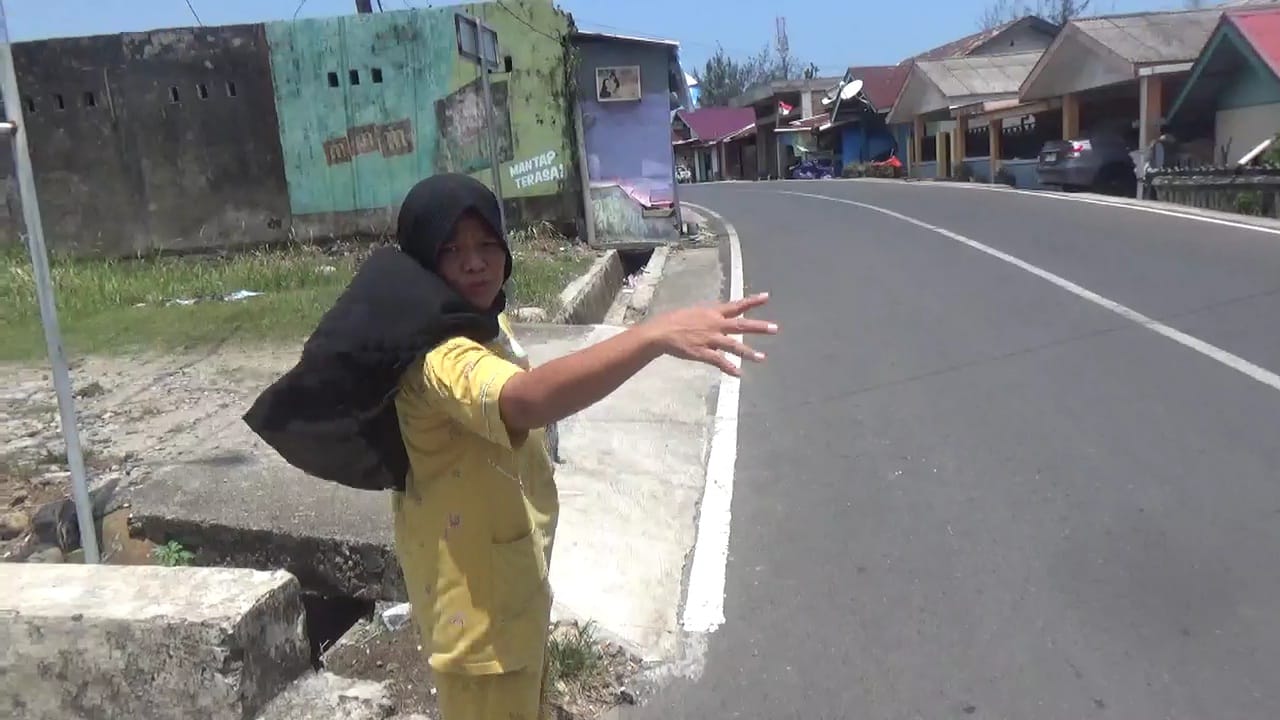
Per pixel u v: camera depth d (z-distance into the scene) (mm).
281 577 3426
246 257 14062
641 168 16141
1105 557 4398
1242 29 17375
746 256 14992
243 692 3152
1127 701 3408
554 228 15742
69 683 3189
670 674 3711
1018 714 3375
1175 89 21812
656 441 6297
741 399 7207
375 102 14922
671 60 16031
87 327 9312
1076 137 23953
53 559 4469
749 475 5680
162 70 14570
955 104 30594
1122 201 18250
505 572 2328
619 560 4633
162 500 4641
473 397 2020
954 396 6883
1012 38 42531
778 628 3992
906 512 5023
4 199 14750
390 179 15109
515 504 2326
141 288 11367
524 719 2436
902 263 12805
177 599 3248
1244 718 3287
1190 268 10586
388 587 4215
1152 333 8055
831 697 3525
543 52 15141
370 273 2217
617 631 3998
